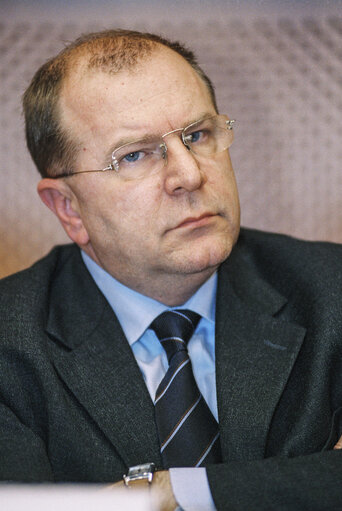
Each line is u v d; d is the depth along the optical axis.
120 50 2.01
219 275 2.20
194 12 3.73
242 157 3.77
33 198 3.72
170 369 1.97
